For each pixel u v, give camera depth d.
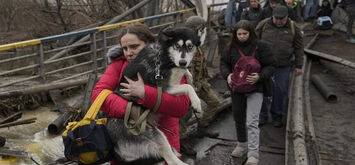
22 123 5.62
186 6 14.11
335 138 6.11
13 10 14.64
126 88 2.48
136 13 13.38
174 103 2.45
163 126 2.63
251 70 4.55
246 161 4.84
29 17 14.51
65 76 8.01
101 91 2.50
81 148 2.33
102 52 8.57
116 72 2.67
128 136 2.43
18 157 4.66
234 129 6.15
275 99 6.08
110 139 2.43
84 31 7.82
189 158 5.05
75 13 13.77
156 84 2.49
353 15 13.20
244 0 9.27
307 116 6.38
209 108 5.81
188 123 5.84
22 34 13.97
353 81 9.27
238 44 4.83
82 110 5.92
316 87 8.73
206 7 12.02
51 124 5.54
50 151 4.96
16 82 6.75
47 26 13.70
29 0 14.61
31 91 6.44
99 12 13.78
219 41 9.61
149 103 2.38
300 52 6.04
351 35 13.43
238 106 4.88
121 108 2.39
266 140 5.66
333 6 16.36
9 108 6.37
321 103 7.83
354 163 5.24
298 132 5.23
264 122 6.28
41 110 6.62
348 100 7.98
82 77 7.93
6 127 5.63
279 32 5.95
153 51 2.54
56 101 6.85
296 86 7.62
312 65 10.92
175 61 2.51
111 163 2.67
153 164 2.50
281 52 5.93
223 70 5.03
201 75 5.37
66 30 13.26
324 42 13.83
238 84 4.63
